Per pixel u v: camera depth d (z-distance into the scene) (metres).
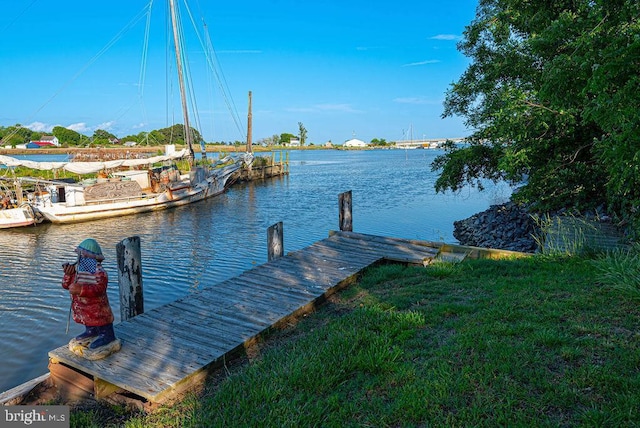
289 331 6.50
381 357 4.76
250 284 8.20
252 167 47.28
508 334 5.06
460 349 4.83
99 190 25.56
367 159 95.44
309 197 33.78
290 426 3.82
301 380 4.52
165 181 31.50
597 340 4.70
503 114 12.00
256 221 23.78
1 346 9.02
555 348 4.66
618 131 6.01
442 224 22.44
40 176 33.12
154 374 5.02
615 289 6.18
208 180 33.66
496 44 14.87
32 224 23.02
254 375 4.79
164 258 16.11
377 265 9.75
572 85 7.29
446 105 16.88
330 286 8.02
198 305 7.20
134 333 6.14
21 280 13.81
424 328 5.67
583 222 11.29
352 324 5.93
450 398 3.96
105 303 5.47
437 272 8.43
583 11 9.12
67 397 5.39
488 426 3.55
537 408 3.71
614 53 5.16
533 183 12.80
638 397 3.64
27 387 5.46
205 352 5.57
